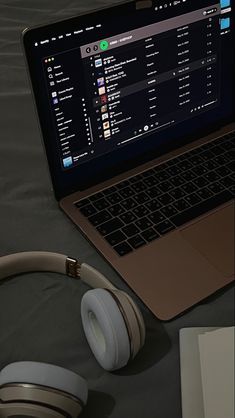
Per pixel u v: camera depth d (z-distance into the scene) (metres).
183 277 0.69
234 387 0.54
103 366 0.60
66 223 0.78
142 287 0.68
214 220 0.76
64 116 0.74
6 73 1.08
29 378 0.51
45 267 0.71
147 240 0.73
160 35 0.76
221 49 0.83
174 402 0.59
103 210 0.77
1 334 0.66
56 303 0.68
